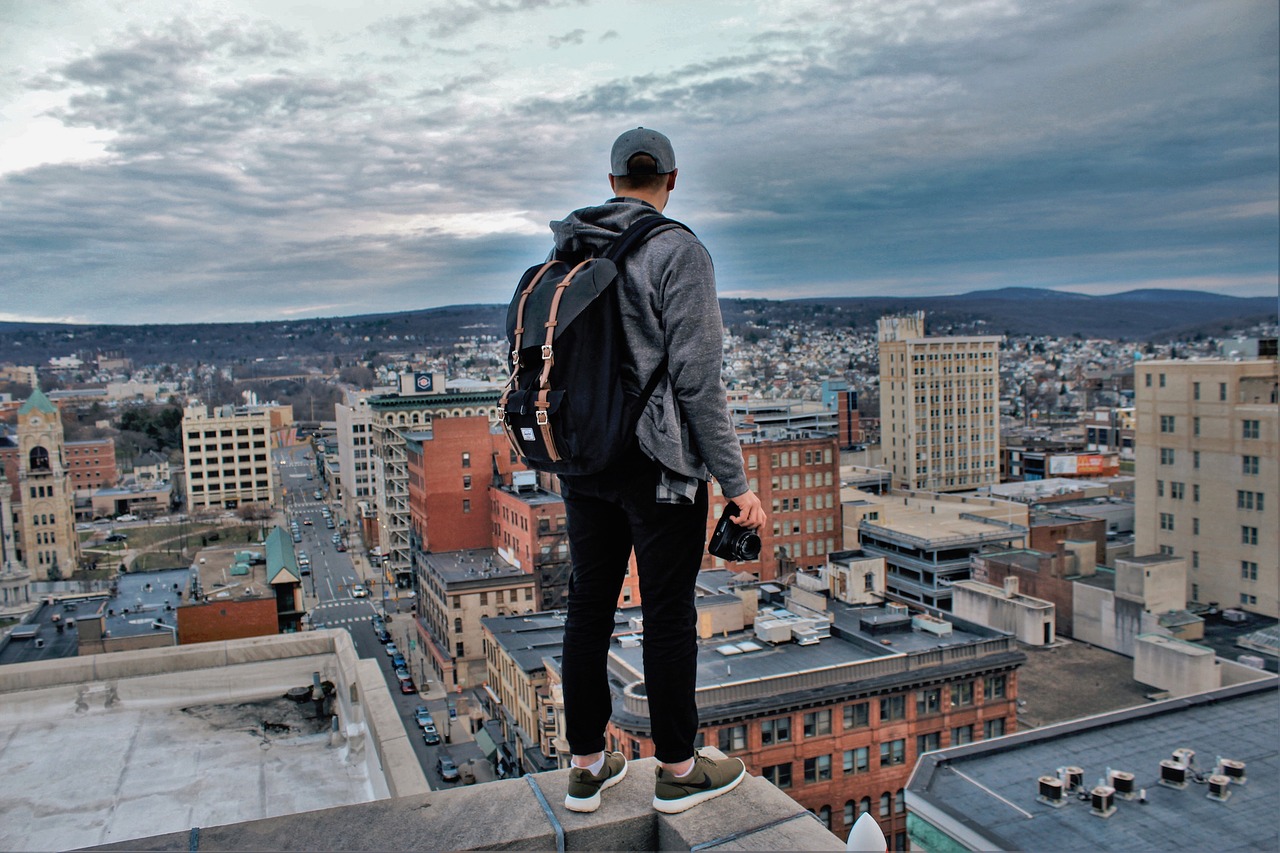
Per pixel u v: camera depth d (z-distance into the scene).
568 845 3.10
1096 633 51.38
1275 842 16.94
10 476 84.88
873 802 34.62
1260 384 55.19
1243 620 50.47
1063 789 19.03
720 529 3.16
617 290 3.08
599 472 3.17
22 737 7.73
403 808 3.25
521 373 3.22
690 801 3.21
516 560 78.50
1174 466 59.62
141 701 8.48
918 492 99.62
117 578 66.75
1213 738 21.58
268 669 8.91
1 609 60.84
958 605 57.38
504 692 53.75
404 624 90.94
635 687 31.08
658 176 3.38
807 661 37.31
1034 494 88.50
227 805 6.40
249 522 128.38
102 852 2.95
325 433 188.62
